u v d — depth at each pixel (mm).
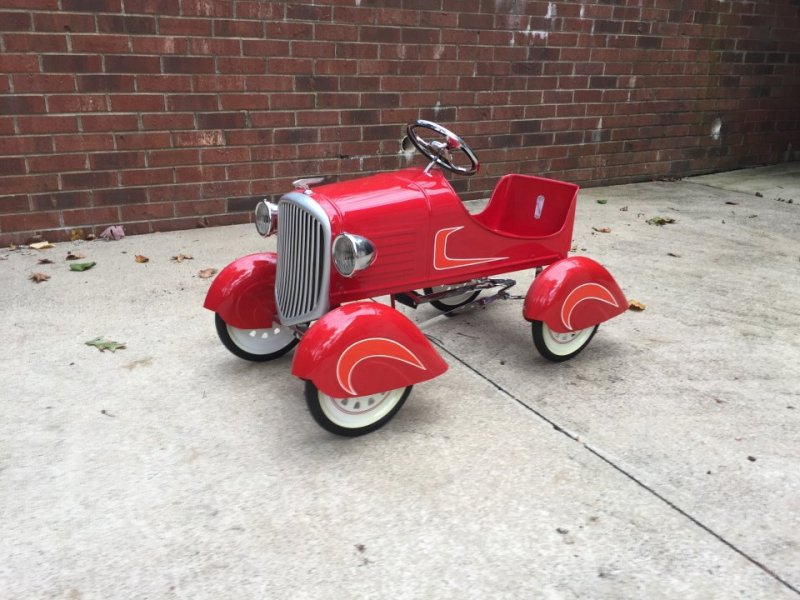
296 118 5527
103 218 5098
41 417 2775
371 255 2535
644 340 3615
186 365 3248
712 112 7938
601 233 5680
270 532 2160
